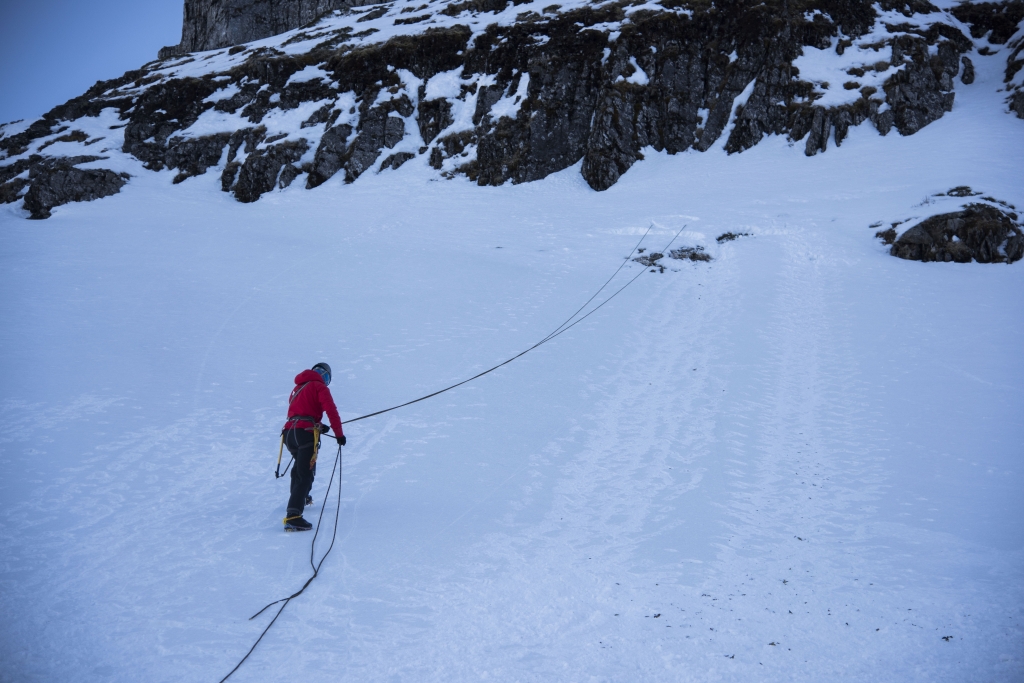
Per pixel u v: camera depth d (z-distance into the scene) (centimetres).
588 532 588
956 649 412
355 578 479
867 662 397
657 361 1173
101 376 905
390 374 1029
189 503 600
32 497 581
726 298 1505
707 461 778
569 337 1248
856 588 494
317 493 641
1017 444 804
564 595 474
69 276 1358
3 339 984
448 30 3484
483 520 598
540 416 909
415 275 1555
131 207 2559
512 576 498
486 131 3052
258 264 1586
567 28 3291
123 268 1453
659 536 582
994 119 2533
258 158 3000
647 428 888
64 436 720
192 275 1448
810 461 780
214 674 364
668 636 424
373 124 3188
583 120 3016
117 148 3294
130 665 368
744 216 2025
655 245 1830
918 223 1723
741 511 643
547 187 2847
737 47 3030
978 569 522
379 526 570
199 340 1092
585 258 1761
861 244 1762
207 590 452
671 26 3131
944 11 3225
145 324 1130
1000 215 1716
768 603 471
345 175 3055
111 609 423
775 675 382
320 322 1234
